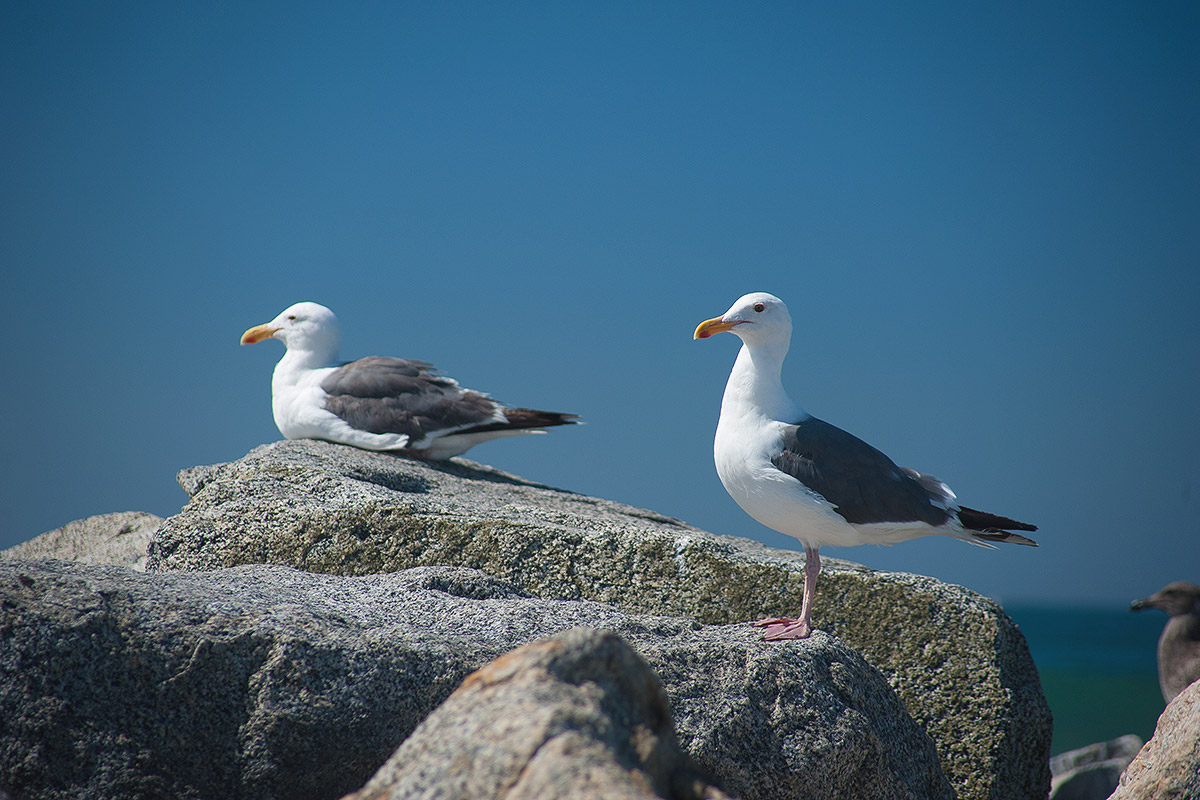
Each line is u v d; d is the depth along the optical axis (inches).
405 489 624.4
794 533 500.1
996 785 486.6
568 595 515.8
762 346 507.5
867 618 517.7
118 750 314.5
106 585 335.3
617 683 236.8
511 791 198.7
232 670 323.6
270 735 320.5
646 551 526.6
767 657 384.5
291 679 323.9
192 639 323.3
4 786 305.6
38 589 327.6
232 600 355.6
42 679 312.5
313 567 520.1
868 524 482.3
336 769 326.3
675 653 377.4
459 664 339.0
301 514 528.7
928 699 502.3
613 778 191.2
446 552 521.0
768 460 489.7
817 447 487.8
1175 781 376.8
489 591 434.3
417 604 399.2
